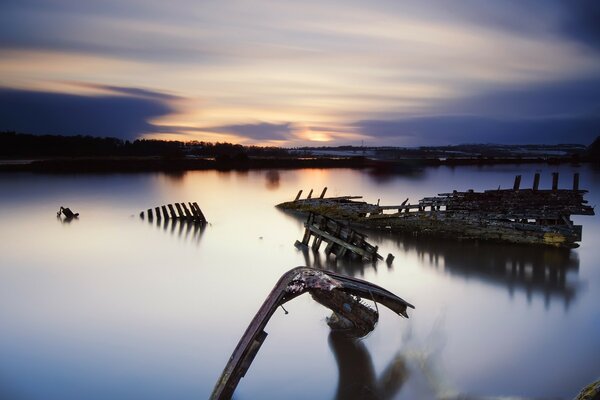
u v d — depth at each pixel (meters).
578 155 102.25
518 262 21.31
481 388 11.14
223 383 10.11
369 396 10.88
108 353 13.04
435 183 61.44
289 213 35.69
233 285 18.53
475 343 13.30
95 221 32.47
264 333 10.62
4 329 14.60
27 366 12.37
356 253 22.09
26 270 20.77
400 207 28.67
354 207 30.41
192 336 14.04
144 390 11.31
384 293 13.01
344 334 13.84
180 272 20.31
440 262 21.45
